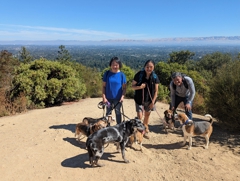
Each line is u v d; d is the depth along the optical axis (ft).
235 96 13.03
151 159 10.00
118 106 11.52
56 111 18.67
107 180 8.24
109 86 11.18
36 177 8.29
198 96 20.98
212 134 13.08
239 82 13.00
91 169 8.89
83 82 28.04
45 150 10.37
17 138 11.93
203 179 8.40
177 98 13.10
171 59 128.16
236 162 9.66
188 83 12.05
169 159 10.04
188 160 9.86
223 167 9.21
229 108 13.30
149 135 13.07
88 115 16.83
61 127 13.70
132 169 9.00
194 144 11.63
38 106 20.74
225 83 13.70
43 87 20.80
